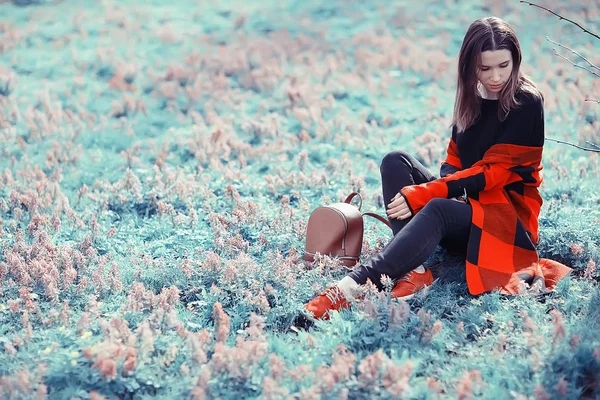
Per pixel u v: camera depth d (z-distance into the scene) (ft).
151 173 20.30
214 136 22.43
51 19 43.55
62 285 12.90
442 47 35.40
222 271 13.44
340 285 12.09
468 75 12.95
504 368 9.96
